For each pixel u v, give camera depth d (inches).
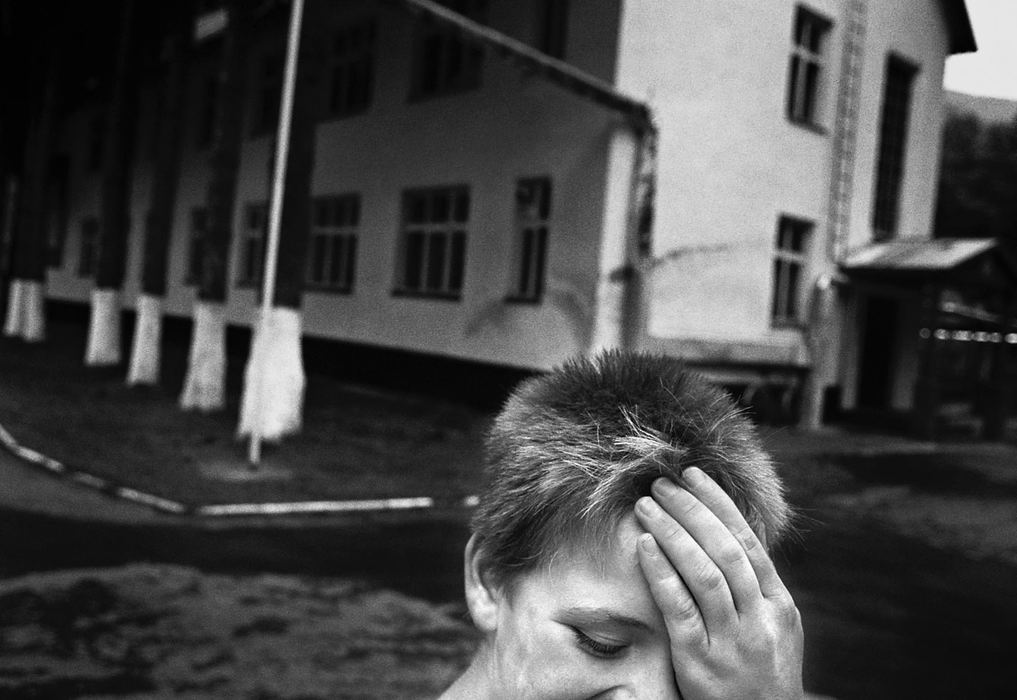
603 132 470.3
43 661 126.9
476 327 539.5
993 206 1111.6
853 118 603.5
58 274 1143.6
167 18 590.2
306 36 376.5
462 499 312.5
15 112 919.7
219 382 441.7
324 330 668.1
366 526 273.9
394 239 610.9
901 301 661.3
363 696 122.1
